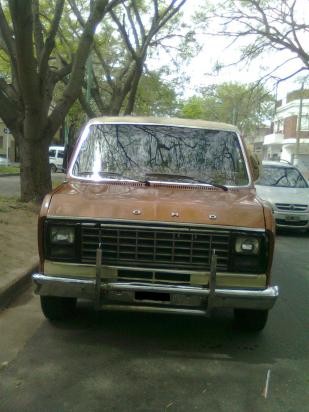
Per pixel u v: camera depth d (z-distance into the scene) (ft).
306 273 30.04
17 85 39.86
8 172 116.26
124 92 75.00
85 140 20.85
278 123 223.51
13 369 15.01
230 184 19.65
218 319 20.26
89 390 13.88
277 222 45.65
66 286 15.83
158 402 13.39
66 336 17.72
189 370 15.46
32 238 30.99
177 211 15.97
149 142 20.76
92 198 16.55
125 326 18.94
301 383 14.85
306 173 140.05
